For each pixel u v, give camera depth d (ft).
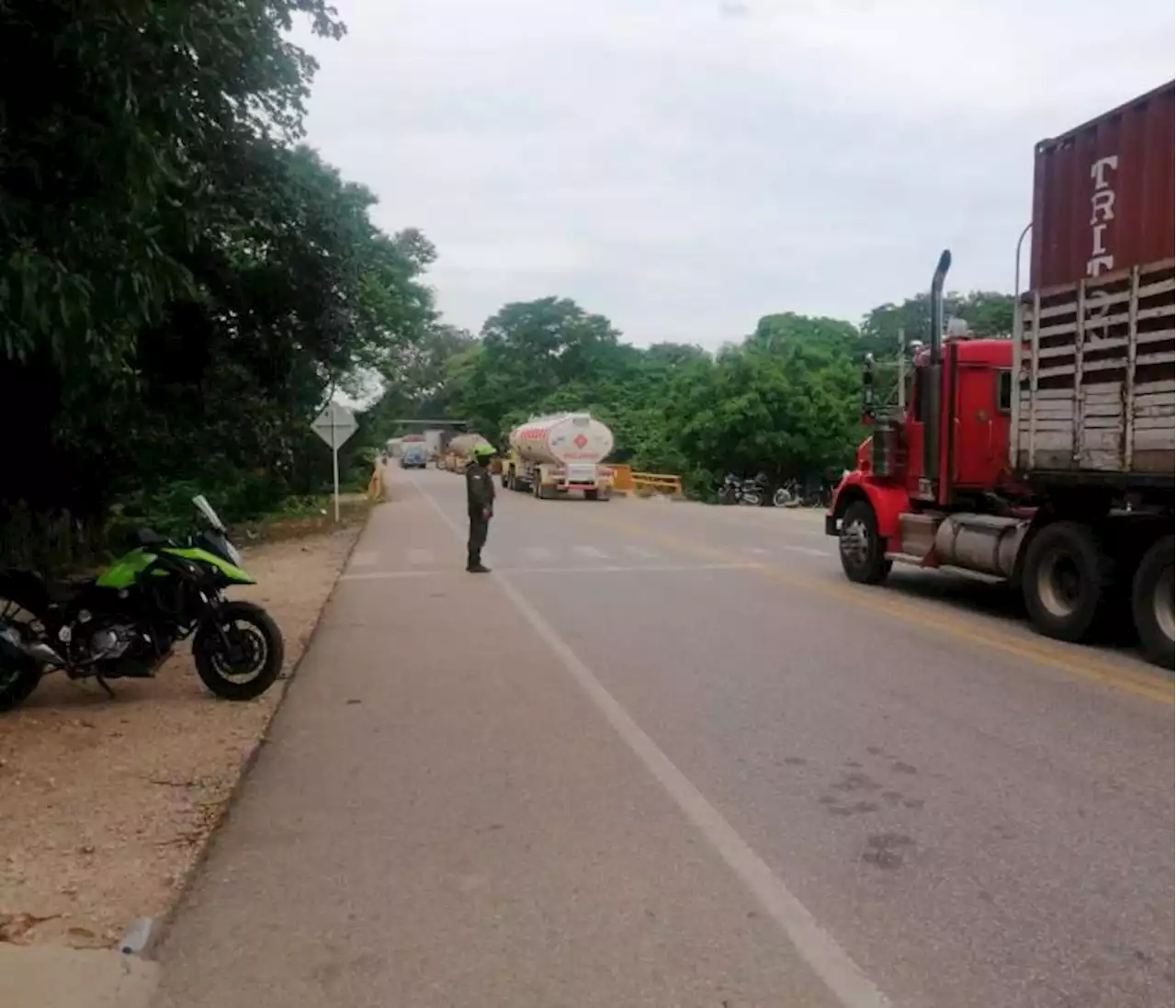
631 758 20.77
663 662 29.91
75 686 27.09
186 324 51.75
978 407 40.70
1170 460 27.61
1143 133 28.78
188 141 27.35
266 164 46.19
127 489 56.70
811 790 18.80
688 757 20.79
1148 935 13.20
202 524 26.86
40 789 18.94
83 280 19.65
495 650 31.94
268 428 61.57
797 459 147.33
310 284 54.65
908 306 182.80
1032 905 14.08
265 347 56.18
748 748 21.42
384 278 124.06
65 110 19.76
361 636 34.58
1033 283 33.06
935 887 14.69
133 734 22.59
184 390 54.44
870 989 11.94
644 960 12.65
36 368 30.22
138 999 11.91
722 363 156.87
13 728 23.07
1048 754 20.89
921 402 42.91
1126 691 26.16
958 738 22.08
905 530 43.19
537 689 26.68
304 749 21.65
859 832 16.74
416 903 14.32
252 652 25.66
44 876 15.12
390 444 402.52
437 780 19.56
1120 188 29.55
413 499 127.85
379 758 20.98
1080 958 12.62
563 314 290.56
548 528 78.48
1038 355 32.76
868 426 47.37
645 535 72.49
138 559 25.07
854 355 175.11
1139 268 28.55
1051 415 32.22
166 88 20.90
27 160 19.52
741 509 106.63
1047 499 34.37
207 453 58.95
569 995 11.88
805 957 12.70
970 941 13.07
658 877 15.08
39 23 18.83
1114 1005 11.58
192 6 20.66
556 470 125.39
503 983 12.17
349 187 97.81
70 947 12.89
